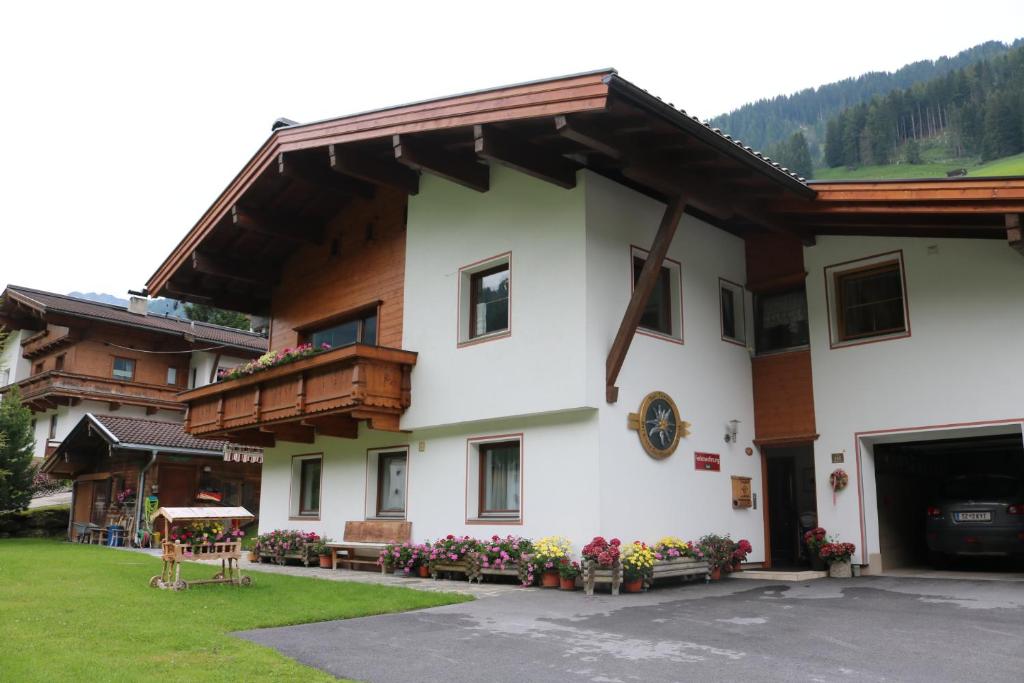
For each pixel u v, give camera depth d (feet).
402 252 45.83
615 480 35.40
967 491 41.11
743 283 45.98
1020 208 32.14
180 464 73.97
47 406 101.35
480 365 39.50
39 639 20.84
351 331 49.70
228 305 57.52
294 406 44.42
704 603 29.73
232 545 34.17
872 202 36.01
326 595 30.89
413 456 43.37
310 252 54.08
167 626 23.24
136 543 67.41
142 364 104.68
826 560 39.93
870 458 41.22
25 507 76.79
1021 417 35.76
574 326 35.63
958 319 38.27
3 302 104.68
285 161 43.68
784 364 44.27
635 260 39.24
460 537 39.68
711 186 36.50
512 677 18.06
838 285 42.98
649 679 17.83
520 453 37.96
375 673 18.42
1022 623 24.20
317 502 51.65
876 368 40.73
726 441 42.47
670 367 39.73
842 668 18.80
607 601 30.35
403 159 37.06
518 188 39.47
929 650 20.67
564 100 29.78
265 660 19.16
